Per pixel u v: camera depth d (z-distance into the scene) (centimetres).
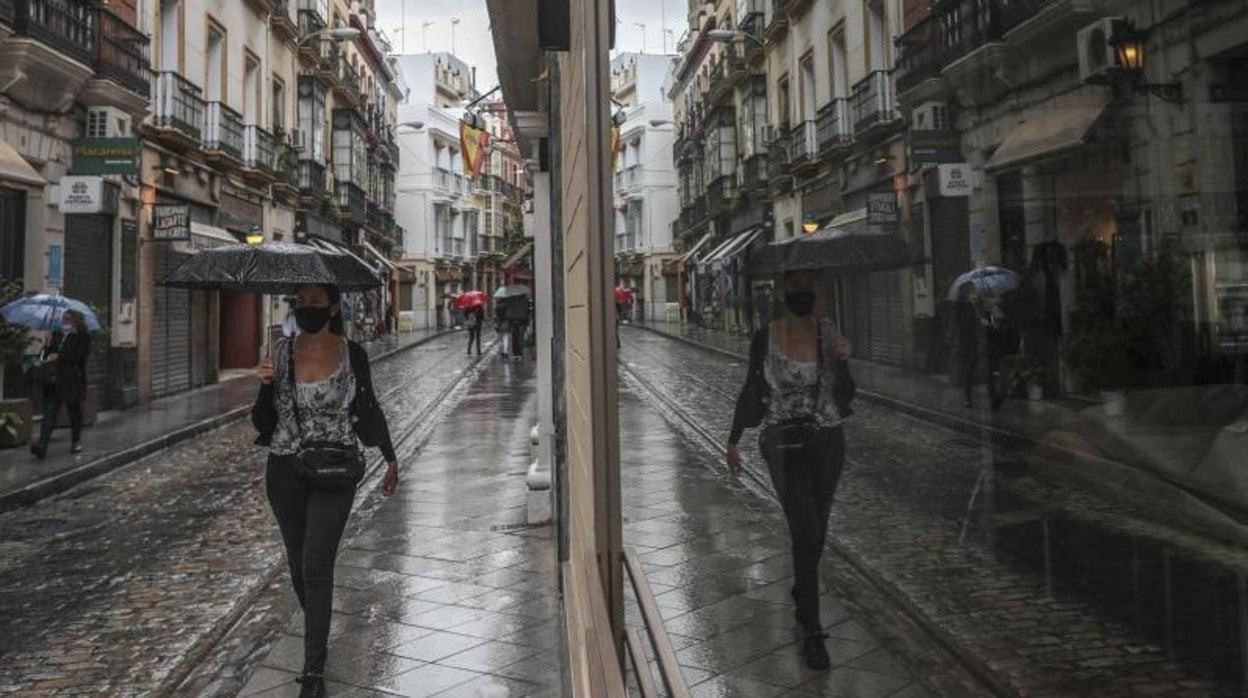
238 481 850
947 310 63
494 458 902
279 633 423
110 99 1312
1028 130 58
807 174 93
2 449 988
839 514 79
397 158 4453
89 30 1279
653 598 130
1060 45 55
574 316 273
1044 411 56
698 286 140
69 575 539
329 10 2953
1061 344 56
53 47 1173
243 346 2144
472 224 5422
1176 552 51
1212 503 50
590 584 205
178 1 1648
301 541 364
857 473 76
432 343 3494
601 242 190
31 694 370
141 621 455
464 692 350
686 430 238
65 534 646
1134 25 53
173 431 1123
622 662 171
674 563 125
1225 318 51
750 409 108
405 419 1238
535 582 482
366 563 527
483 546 559
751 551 102
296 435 352
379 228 3738
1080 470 54
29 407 1025
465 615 434
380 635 411
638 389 309
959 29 62
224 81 1898
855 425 76
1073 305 55
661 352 160
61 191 1235
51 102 1207
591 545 200
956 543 63
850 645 76
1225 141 51
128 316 1426
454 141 5034
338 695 350
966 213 62
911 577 67
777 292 98
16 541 626
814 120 90
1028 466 56
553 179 427
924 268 66
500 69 600
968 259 61
